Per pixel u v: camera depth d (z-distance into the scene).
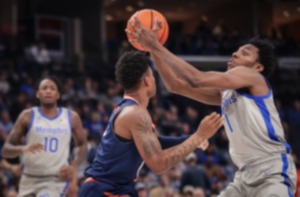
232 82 4.91
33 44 22.86
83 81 21.52
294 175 5.05
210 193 11.37
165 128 16.69
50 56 25.73
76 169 7.36
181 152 4.57
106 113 17.64
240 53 5.26
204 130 4.61
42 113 7.34
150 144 4.55
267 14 34.09
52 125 7.30
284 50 29.23
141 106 4.70
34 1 27.17
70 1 27.97
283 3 34.44
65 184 7.29
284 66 27.33
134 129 4.59
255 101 5.00
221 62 14.07
